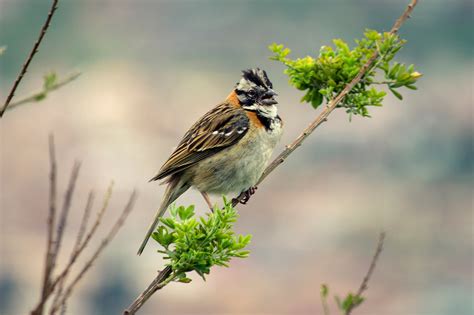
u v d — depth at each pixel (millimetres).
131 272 45188
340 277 49031
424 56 91562
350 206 60438
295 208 59781
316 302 45781
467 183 66562
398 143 70625
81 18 102125
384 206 60719
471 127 73062
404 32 94125
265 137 8070
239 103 8195
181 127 75500
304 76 6637
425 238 56469
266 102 8070
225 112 8078
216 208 5234
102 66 91312
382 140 70500
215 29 97875
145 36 98250
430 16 95312
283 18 96000
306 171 65875
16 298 45125
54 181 3418
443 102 77125
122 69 89688
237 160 7973
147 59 93062
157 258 47531
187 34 99000
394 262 51750
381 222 56812
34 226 54812
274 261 50625
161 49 95188
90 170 61062
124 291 42906
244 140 7969
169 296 44562
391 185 65188
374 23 96812
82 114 73625
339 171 66312
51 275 3389
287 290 46000
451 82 83438
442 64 89125
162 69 89688
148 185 58062
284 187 63312
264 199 61312
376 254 5309
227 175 7992
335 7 99312
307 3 99188
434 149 69688
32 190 60750
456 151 69562
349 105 6441
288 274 48719
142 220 51688
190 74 89562
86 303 43406
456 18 94625
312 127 6223
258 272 48812
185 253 4980
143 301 4871
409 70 6309
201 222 5082
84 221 3621
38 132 70188
